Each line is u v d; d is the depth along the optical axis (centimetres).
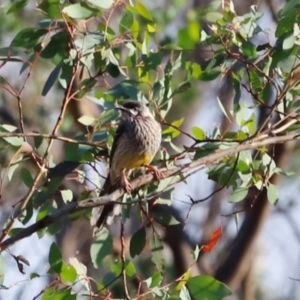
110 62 1195
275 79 1178
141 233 1188
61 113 1133
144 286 1303
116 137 1224
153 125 1244
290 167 2091
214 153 1120
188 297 1076
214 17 1193
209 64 1198
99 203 1044
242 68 1201
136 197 1174
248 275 2073
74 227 1994
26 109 2069
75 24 1129
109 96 1206
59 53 1169
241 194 1173
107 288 1077
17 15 1961
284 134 1227
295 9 1137
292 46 1141
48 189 1120
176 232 1831
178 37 1226
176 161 1273
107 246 1159
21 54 1173
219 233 1133
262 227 1823
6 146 1180
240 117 1178
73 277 1061
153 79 1438
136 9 1197
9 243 1023
